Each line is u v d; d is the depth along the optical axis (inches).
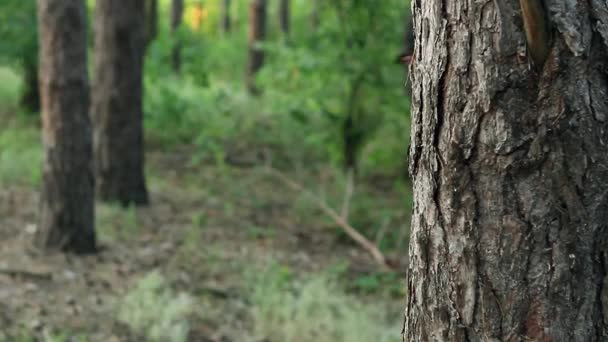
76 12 250.5
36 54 495.5
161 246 284.7
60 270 244.1
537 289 61.7
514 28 59.7
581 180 59.7
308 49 397.4
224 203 362.3
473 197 63.2
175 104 475.2
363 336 214.1
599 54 58.9
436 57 64.5
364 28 379.9
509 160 61.0
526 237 61.4
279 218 347.9
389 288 267.9
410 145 70.2
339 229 326.3
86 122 260.4
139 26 334.3
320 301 234.8
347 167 416.8
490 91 61.0
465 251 64.3
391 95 382.3
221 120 517.3
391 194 396.2
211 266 269.3
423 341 69.2
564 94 59.0
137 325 208.4
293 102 419.8
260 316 221.6
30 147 432.8
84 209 261.3
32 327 197.0
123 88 329.7
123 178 334.3
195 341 205.3
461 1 62.2
